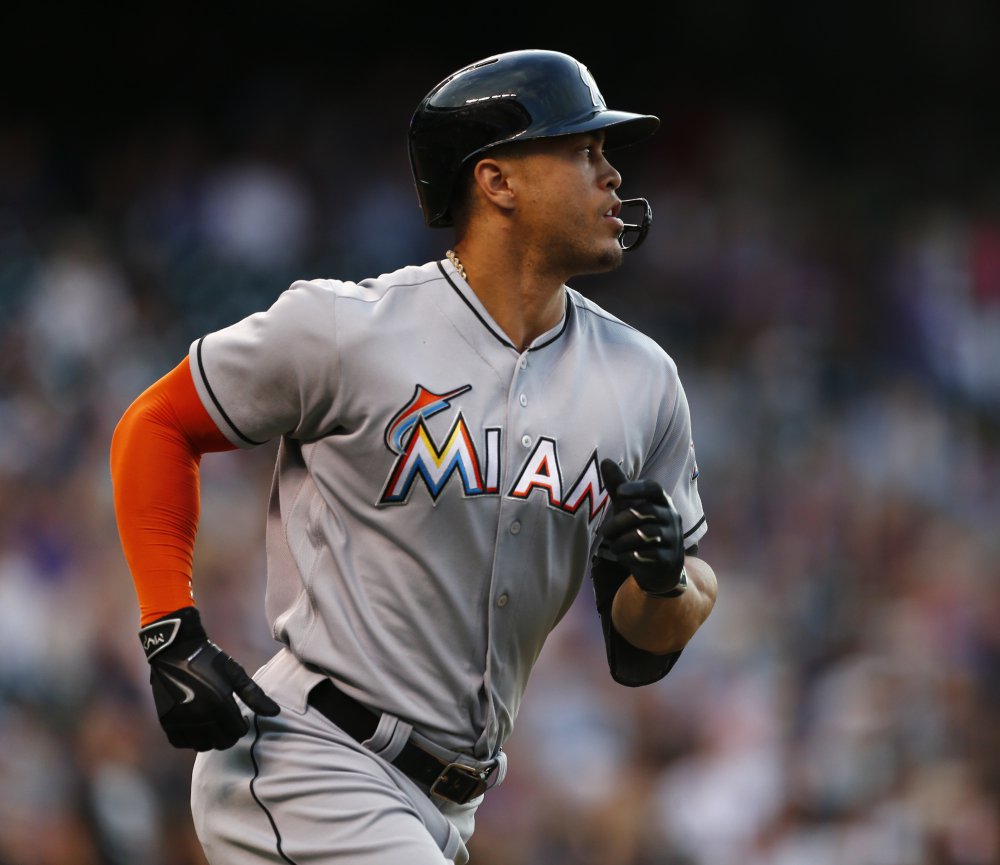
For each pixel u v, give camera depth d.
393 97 56.44
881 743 34.16
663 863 31.39
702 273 55.41
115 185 49.28
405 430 10.32
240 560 34.59
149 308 43.97
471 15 67.25
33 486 34.50
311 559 10.73
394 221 51.31
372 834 10.23
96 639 31.06
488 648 10.72
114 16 60.19
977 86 71.31
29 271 42.97
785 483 46.56
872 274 57.72
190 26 61.25
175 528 10.58
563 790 31.81
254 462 37.91
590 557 11.46
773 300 55.09
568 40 68.44
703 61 68.94
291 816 10.42
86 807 26.98
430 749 10.70
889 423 50.25
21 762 27.12
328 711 10.65
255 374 10.40
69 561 33.12
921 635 40.44
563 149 10.72
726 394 49.09
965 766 34.22
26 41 59.03
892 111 70.19
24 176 48.66
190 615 10.41
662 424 11.35
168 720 10.23
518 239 10.78
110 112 59.62
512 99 10.64
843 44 70.31
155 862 27.56
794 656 39.34
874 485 47.91
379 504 10.42
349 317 10.36
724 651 37.50
